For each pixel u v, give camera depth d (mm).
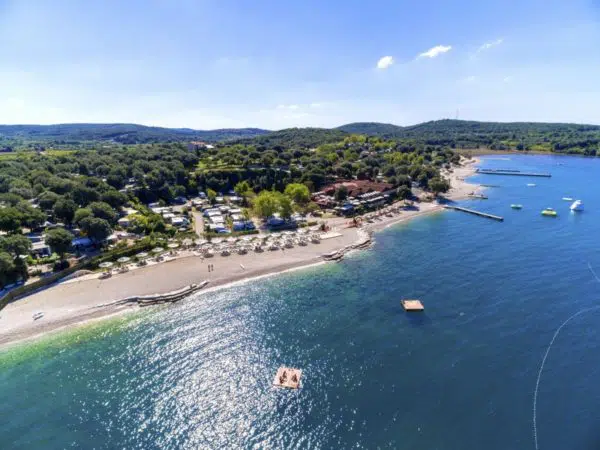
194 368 57250
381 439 43375
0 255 76000
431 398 49250
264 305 76125
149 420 47469
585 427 44156
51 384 53875
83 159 194500
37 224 109000
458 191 195750
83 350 61875
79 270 88125
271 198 131875
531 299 74625
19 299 75688
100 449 43312
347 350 60000
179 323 69938
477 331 64000
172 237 114750
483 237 116938
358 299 77250
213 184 179500
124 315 72812
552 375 52844
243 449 43094
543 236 116250
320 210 151875
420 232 124938
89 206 112750
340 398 49906
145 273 89062
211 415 48125
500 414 46406
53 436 45031
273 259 99188
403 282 84562
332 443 43250
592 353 57406
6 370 56750
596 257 96375
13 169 156250
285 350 60750
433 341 61531
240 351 61062
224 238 114875
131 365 58125
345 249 106938
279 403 49688
